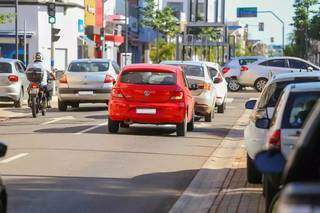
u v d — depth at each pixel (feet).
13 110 92.94
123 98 63.41
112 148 54.44
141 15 281.13
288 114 29.17
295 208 12.60
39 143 57.06
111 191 37.60
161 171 44.57
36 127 70.44
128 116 63.21
